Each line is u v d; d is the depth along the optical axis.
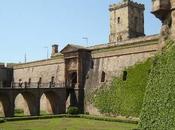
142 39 65.88
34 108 72.75
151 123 31.53
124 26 97.81
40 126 50.59
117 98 68.06
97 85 74.25
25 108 77.56
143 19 101.50
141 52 65.06
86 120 61.66
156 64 33.78
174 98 29.08
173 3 33.03
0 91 67.31
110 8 102.69
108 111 69.69
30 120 61.28
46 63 93.69
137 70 64.88
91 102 74.88
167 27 33.81
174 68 30.39
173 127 28.17
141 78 63.31
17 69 106.56
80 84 77.69
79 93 77.25
